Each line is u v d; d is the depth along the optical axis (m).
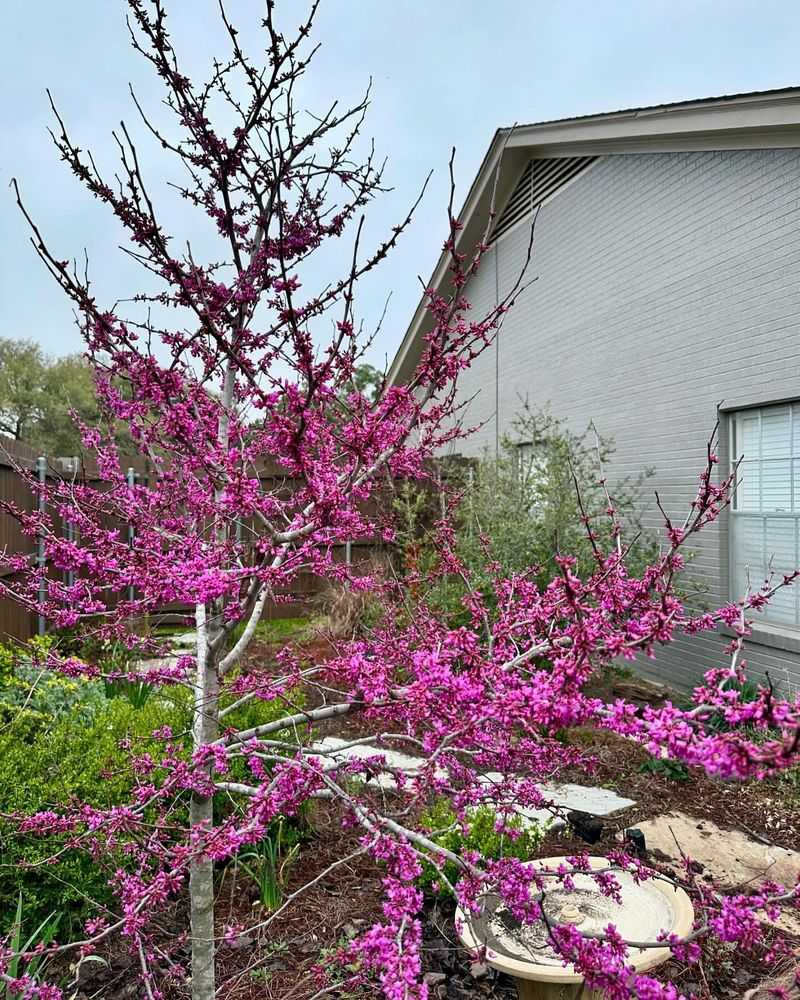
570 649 1.57
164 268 2.22
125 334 2.13
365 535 2.76
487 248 2.06
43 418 26.11
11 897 2.90
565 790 4.85
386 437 2.06
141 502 2.68
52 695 4.57
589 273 8.84
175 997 2.73
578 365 9.12
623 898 2.88
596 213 8.64
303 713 2.34
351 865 3.75
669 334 7.45
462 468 9.56
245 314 2.47
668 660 7.53
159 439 2.67
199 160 2.37
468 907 1.81
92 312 2.07
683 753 1.23
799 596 6.12
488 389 11.68
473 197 10.52
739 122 6.07
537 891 2.56
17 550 6.67
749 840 4.29
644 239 7.80
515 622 2.30
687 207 7.15
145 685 4.70
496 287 11.24
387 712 2.24
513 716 1.64
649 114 6.93
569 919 2.70
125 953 2.96
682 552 7.00
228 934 2.53
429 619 2.87
